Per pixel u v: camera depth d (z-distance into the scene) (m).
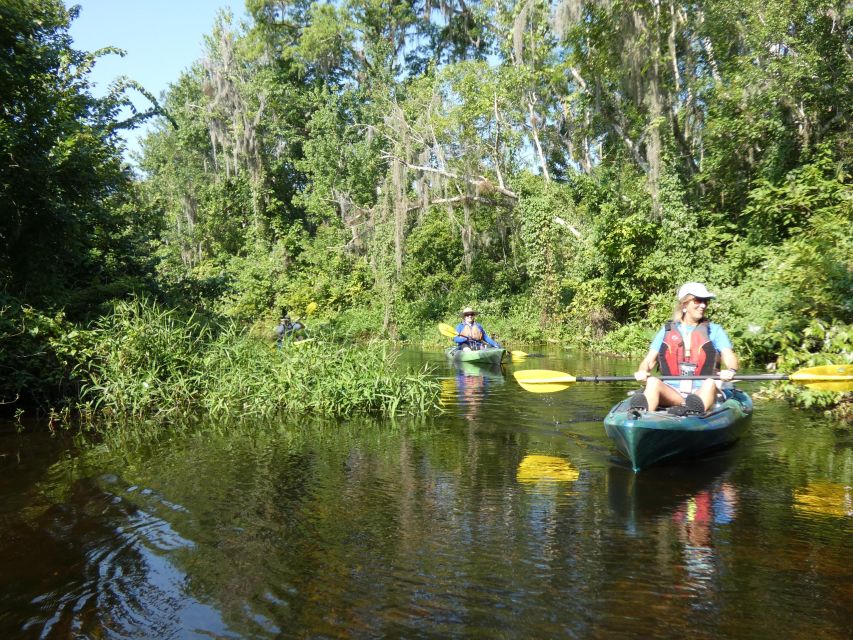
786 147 13.80
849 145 13.25
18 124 9.27
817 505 4.07
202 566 3.26
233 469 5.09
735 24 14.27
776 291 10.47
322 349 8.87
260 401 7.88
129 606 2.86
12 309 8.09
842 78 12.79
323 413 7.73
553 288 19.56
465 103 21.11
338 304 26.30
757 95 13.73
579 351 15.62
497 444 5.84
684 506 4.08
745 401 6.12
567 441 5.93
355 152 27.38
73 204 10.30
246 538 3.63
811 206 12.47
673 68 15.55
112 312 9.74
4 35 9.18
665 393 5.39
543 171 20.22
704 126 15.67
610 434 5.20
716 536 3.58
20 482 4.76
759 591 2.93
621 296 16.20
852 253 8.91
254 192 30.64
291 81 31.30
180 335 9.02
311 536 3.65
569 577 3.09
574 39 15.18
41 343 8.00
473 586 3.01
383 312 23.30
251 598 2.92
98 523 3.88
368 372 8.13
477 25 25.64
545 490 4.45
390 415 7.49
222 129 29.66
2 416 7.68
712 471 4.85
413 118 24.44
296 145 32.38
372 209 25.81
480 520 3.88
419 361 13.59
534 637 2.56
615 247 15.74
